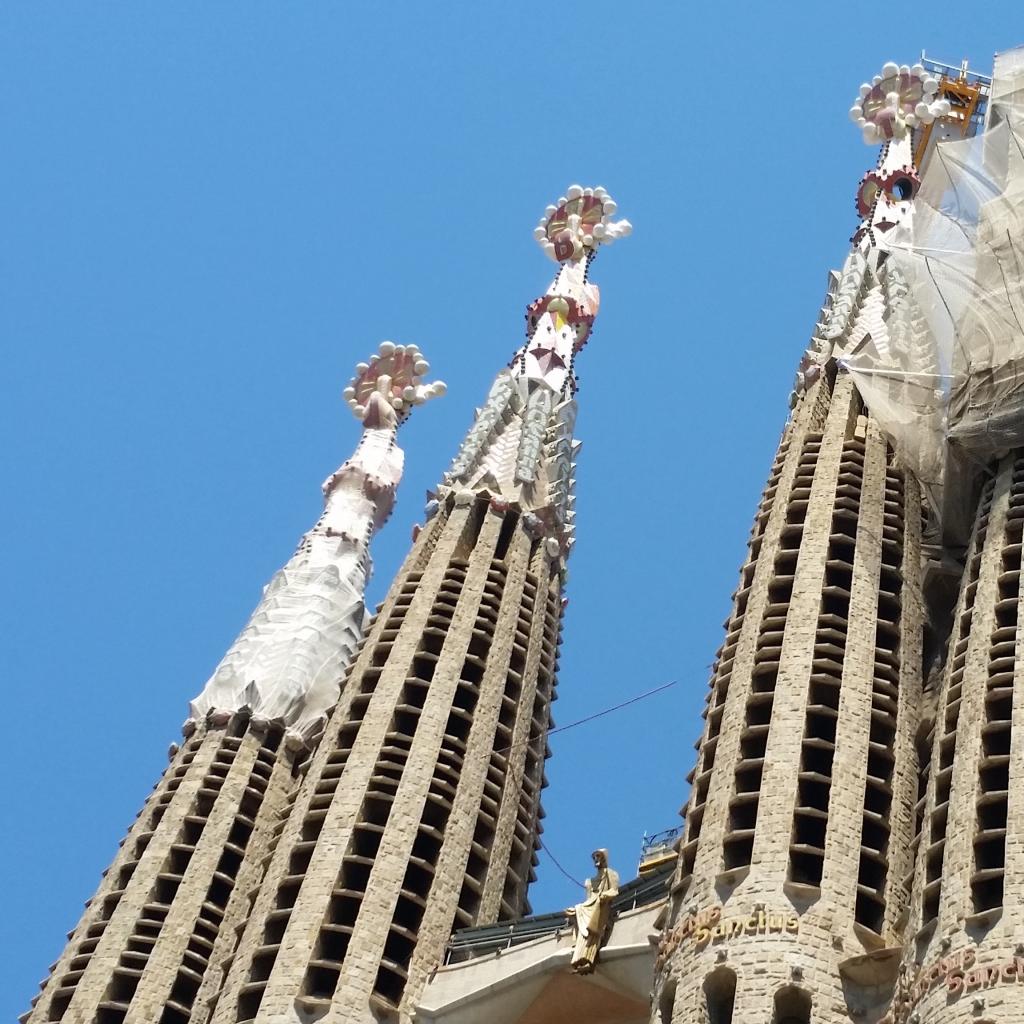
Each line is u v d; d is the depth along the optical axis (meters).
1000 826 68.75
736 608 86.31
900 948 67.69
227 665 102.56
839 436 93.44
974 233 95.69
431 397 121.19
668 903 74.56
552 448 110.06
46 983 90.00
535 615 100.38
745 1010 67.12
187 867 92.19
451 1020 79.88
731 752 77.44
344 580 108.06
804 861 72.94
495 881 87.75
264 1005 79.25
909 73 124.69
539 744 96.88
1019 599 76.62
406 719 92.31
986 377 86.62
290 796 93.88
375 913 82.75
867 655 81.19
